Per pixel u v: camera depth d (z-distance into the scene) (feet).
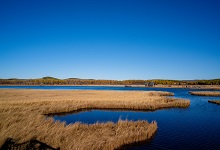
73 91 282.56
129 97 187.83
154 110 129.90
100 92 264.52
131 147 56.54
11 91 257.55
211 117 105.19
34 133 51.90
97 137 58.59
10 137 46.98
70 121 93.76
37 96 186.70
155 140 62.95
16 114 82.89
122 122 74.28
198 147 57.47
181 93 299.58
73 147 45.65
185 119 99.14
